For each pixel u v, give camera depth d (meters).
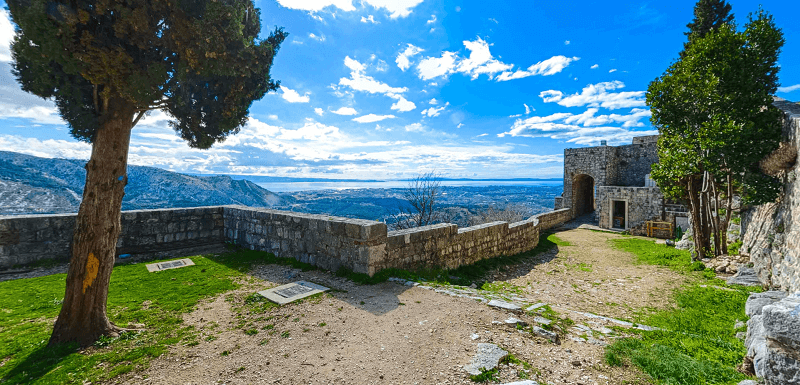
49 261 8.22
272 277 7.27
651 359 3.77
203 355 3.86
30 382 3.24
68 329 4.04
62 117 4.82
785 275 6.98
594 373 3.54
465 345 4.09
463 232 10.45
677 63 11.37
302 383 3.29
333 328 4.62
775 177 8.88
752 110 9.46
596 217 25.47
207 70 4.41
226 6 4.24
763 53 9.51
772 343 2.93
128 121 4.30
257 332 4.50
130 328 4.54
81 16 3.57
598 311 6.72
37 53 3.64
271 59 5.59
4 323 4.73
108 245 4.23
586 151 27.41
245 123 5.99
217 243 11.08
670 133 11.87
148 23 3.92
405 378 3.36
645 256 13.19
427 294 6.19
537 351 4.04
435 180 22.30
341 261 7.57
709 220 11.66
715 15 19.33
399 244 8.02
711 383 3.35
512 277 10.27
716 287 8.14
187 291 6.25
